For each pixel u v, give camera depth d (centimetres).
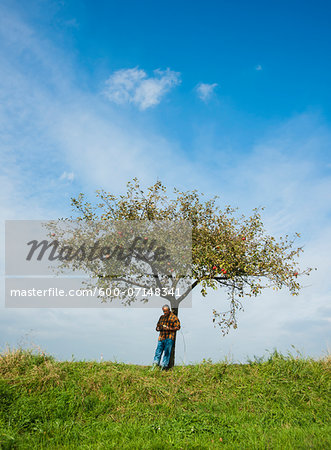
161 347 1074
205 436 614
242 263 1174
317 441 575
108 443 574
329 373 909
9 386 747
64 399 719
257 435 612
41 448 559
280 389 833
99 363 947
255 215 1283
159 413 718
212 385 855
